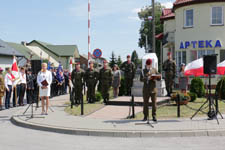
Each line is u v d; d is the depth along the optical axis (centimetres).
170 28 2967
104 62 1416
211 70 947
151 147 655
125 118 1010
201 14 2211
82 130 814
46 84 1091
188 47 2280
